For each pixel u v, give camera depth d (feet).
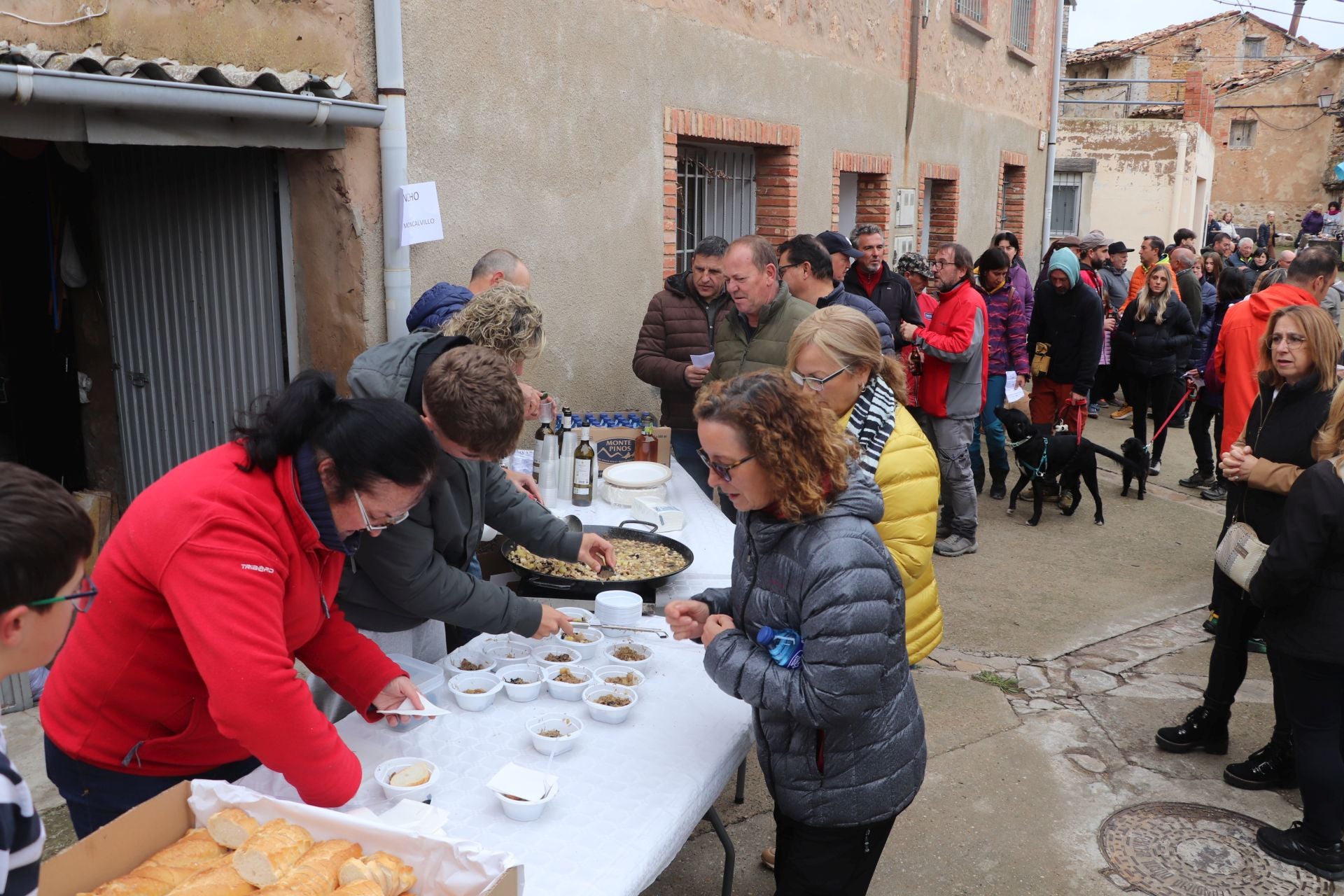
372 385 7.72
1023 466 23.31
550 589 10.59
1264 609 10.43
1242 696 14.73
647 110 18.93
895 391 8.71
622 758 7.13
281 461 5.74
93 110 10.34
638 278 19.42
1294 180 103.81
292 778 5.74
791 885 7.00
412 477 5.72
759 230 24.75
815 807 6.74
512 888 5.12
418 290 14.57
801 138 24.29
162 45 11.19
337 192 13.38
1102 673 15.46
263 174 13.62
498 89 15.47
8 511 3.82
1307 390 11.60
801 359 8.46
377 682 7.16
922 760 7.02
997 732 13.55
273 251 13.83
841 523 6.34
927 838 11.16
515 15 15.61
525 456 13.80
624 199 18.66
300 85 12.11
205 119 11.35
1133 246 59.31
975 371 20.03
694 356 14.92
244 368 14.52
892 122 29.17
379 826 5.32
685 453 16.88
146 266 15.16
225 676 5.38
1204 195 69.21
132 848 5.34
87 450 16.72
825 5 24.77
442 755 7.08
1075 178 59.31
